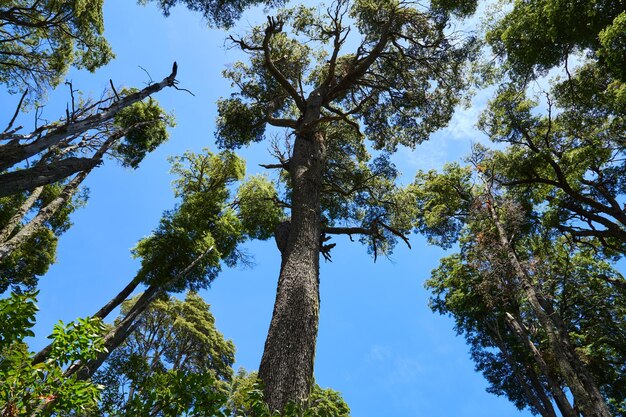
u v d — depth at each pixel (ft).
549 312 56.90
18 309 11.37
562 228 60.34
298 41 60.90
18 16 50.70
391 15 50.96
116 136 39.75
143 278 50.98
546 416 60.23
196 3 50.98
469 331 78.89
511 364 65.46
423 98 60.59
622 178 60.23
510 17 48.96
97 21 55.16
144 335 74.28
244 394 12.99
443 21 53.52
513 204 53.01
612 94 49.34
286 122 48.62
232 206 69.36
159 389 11.28
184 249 51.85
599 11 36.40
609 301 65.21
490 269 50.72
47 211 40.50
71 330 11.90
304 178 36.94
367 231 43.83
